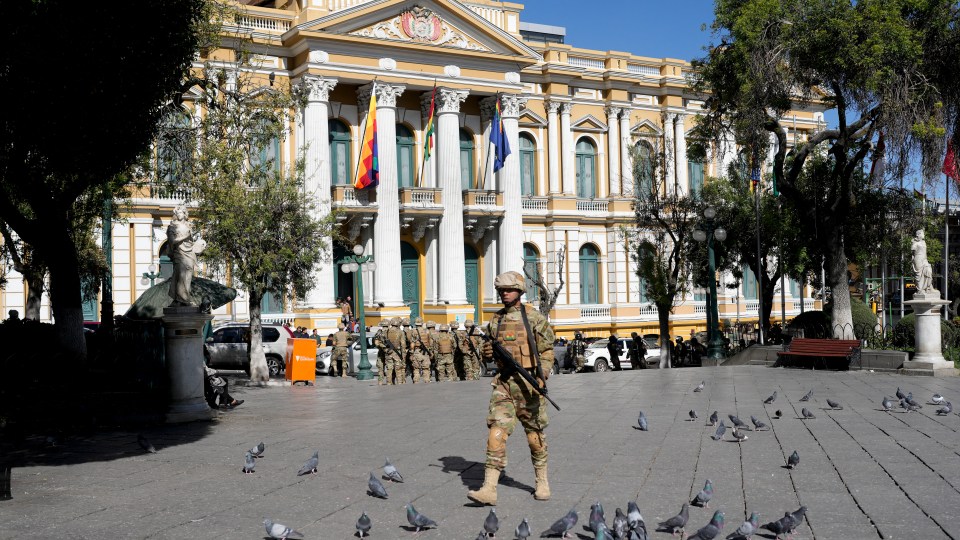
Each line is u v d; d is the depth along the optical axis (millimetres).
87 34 13062
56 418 14102
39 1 12500
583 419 13984
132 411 14758
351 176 42500
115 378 16391
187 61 15719
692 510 7906
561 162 48969
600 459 10391
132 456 11203
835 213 25109
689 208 37156
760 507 7969
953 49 23312
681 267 37594
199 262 26641
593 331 48969
